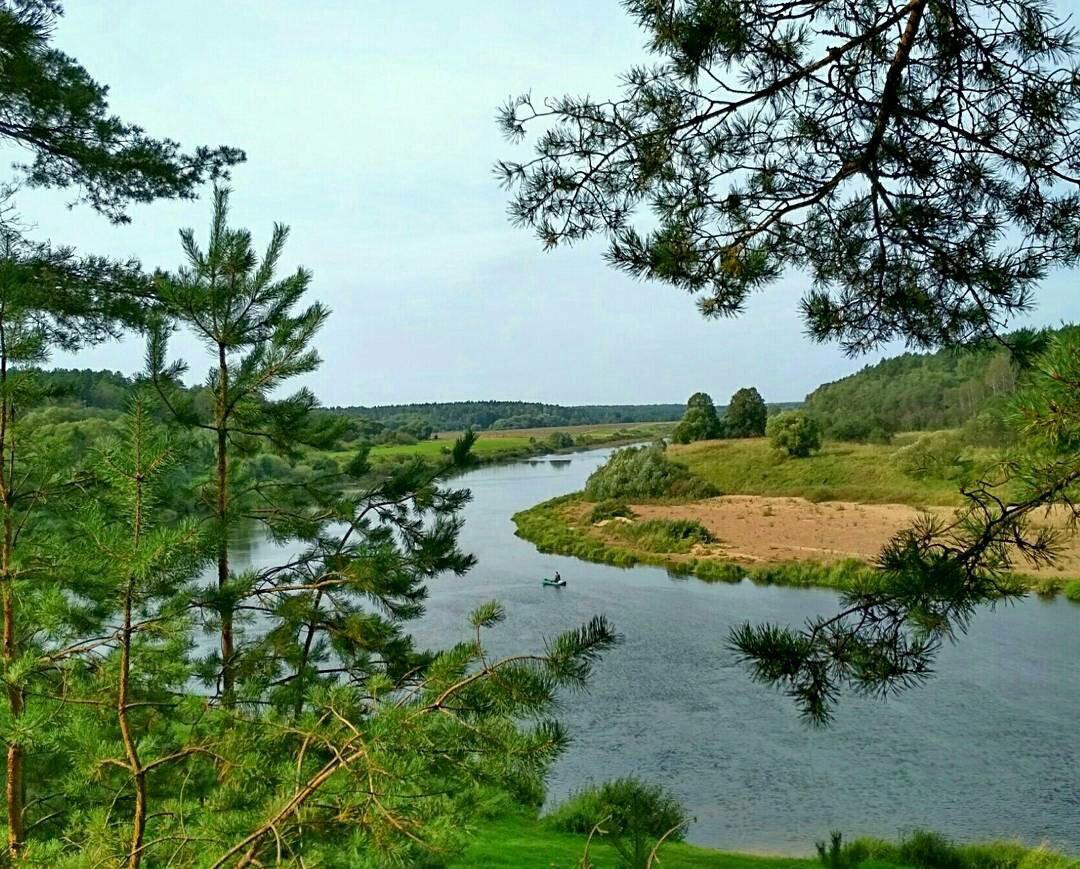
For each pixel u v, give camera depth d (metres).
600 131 3.89
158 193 8.19
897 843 13.30
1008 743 17.22
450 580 35.91
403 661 6.59
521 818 13.23
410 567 6.96
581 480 85.06
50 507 5.60
